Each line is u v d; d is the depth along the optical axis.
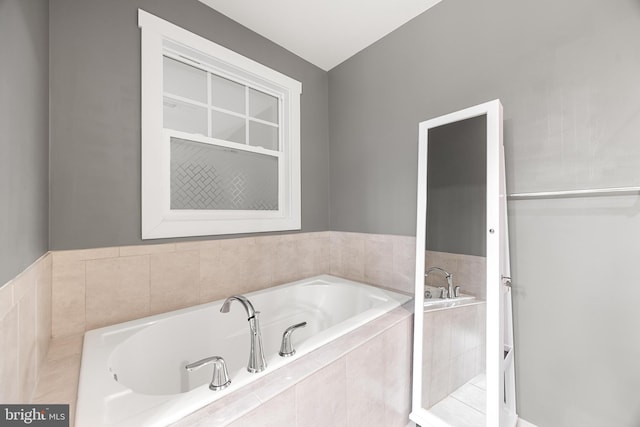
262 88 2.19
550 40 1.33
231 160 2.02
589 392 1.22
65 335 1.27
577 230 1.26
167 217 1.65
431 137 1.56
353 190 2.38
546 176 1.34
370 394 1.25
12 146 0.74
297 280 2.29
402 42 2.01
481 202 1.31
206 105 1.89
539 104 1.37
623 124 1.15
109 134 1.40
